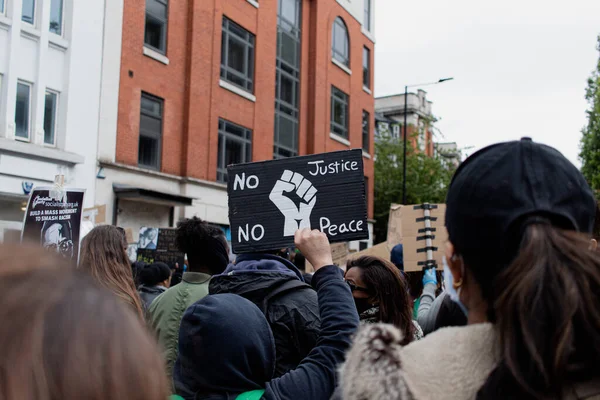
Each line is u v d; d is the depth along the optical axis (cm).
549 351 96
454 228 119
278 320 230
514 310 100
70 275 79
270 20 2027
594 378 98
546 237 102
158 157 1558
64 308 73
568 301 96
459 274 124
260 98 1956
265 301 234
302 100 2245
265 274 242
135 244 1024
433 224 440
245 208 251
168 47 1587
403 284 324
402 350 119
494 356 110
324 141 2323
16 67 1204
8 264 76
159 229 934
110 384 72
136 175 1466
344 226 239
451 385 109
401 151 3172
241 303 196
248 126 1892
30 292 73
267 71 2002
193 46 1650
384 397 108
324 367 190
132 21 1469
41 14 1257
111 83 1408
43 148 1225
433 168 3117
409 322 320
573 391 98
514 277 101
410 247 440
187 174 1609
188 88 1639
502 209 109
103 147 1380
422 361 113
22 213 1228
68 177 1294
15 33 1202
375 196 3177
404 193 2284
